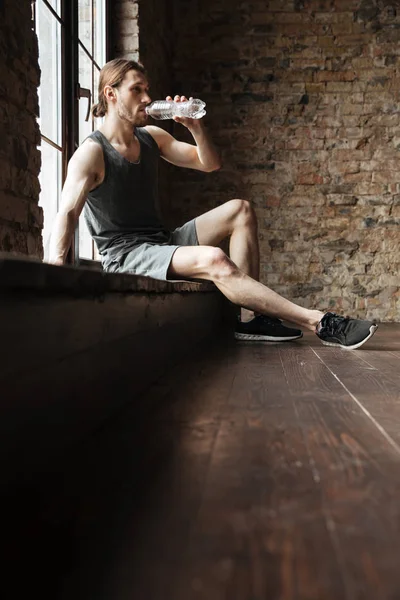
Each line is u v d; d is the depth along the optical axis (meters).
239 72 5.55
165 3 5.23
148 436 1.16
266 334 3.00
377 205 5.52
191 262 2.64
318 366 2.15
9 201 2.16
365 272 5.54
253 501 0.82
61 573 0.61
